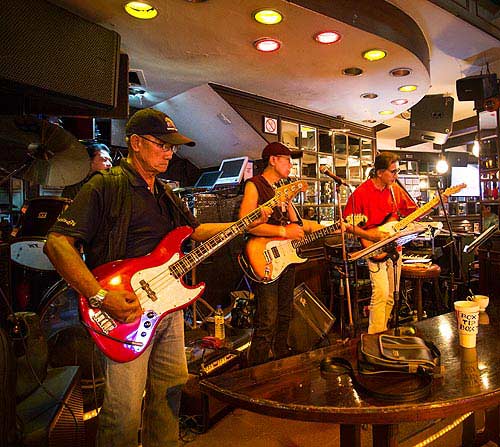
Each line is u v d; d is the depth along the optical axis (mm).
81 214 1414
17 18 2102
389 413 1083
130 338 1433
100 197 1464
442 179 9773
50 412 1604
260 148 4621
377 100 4570
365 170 5859
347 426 1351
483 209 5656
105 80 2512
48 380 1852
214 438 2105
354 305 3377
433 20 3457
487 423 1945
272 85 3963
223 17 2574
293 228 2576
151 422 1618
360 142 5832
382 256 3098
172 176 5242
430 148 9133
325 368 1380
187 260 1648
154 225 1589
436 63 4586
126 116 2881
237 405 1193
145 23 2650
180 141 1595
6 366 1286
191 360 2408
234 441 2076
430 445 2002
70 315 2287
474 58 4457
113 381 1434
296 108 4773
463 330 1578
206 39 2898
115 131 4496
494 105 5035
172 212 1712
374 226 3150
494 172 5559
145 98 4258
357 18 2746
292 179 4648
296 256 2660
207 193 4055
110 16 2549
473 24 3564
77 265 1353
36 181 2623
